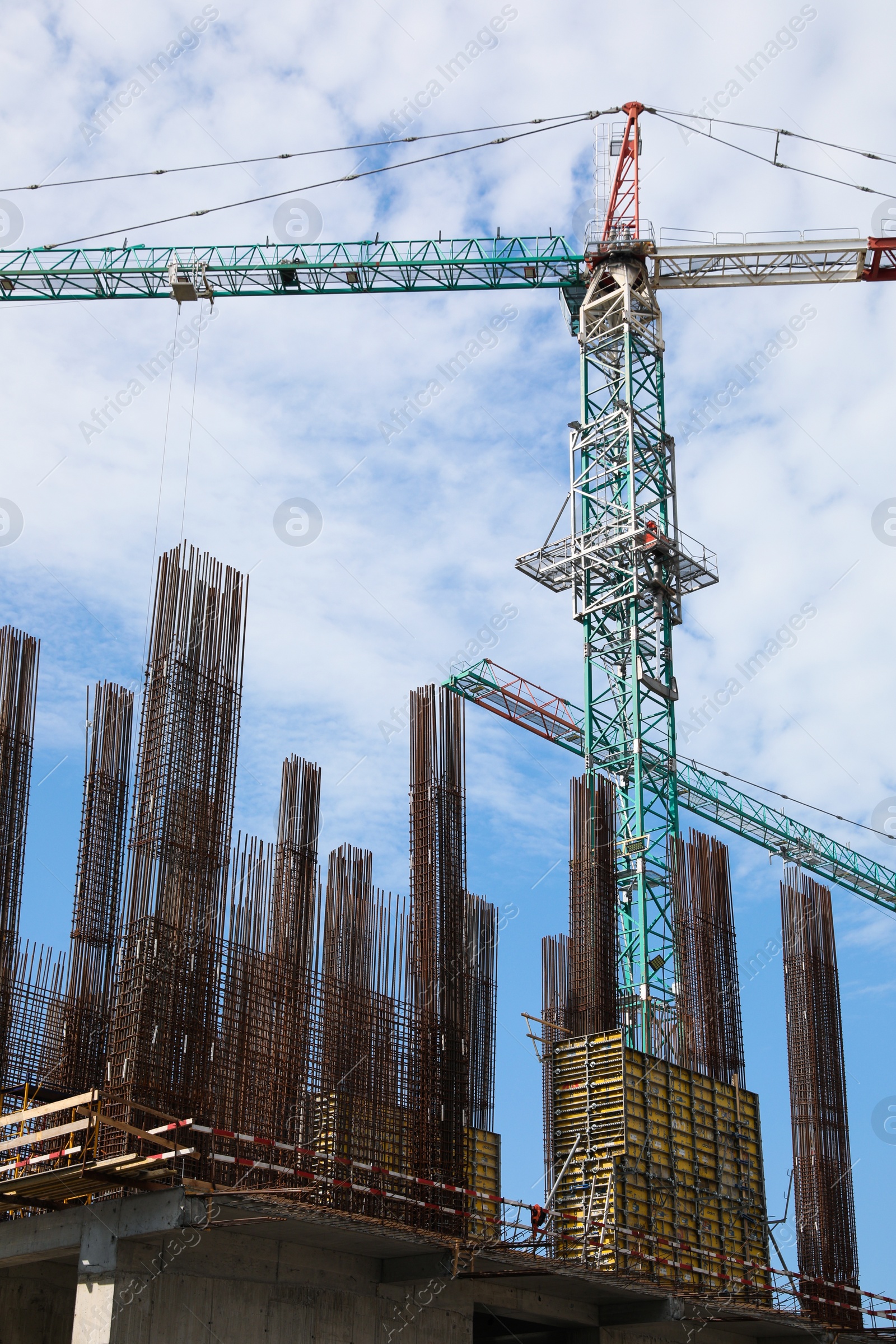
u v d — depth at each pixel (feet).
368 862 111.24
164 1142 84.43
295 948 103.14
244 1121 92.94
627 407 211.82
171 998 90.94
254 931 98.53
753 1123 131.75
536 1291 110.22
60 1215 91.35
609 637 205.46
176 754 97.86
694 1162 123.44
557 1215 110.63
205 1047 91.45
